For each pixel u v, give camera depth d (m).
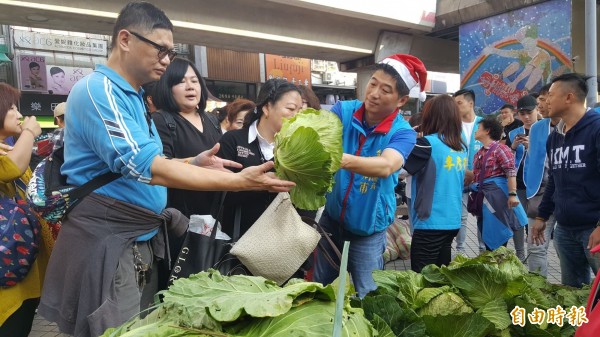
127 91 2.01
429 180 3.39
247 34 11.97
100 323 1.90
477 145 5.65
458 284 1.88
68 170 2.04
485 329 1.49
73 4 9.09
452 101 3.50
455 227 3.48
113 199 2.03
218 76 16.89
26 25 10.12
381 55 14.59
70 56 13.52
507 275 1.81
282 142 1.83
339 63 16.67
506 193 4.70
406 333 1.54
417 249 3.50
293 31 12.73
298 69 19.41
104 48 14.10
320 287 1.27
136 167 1.81
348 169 2.23
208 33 11.66
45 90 13.09
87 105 1.87
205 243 2.31
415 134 2.74
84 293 1.96
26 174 3.20
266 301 1.20
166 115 3.07
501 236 4.68
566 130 3.23
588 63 5.54
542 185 4.55
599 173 3.02
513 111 7.69
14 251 2.50
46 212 2.08
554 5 10.12
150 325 1.24
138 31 1.94
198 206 2.95
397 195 6.44
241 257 2.15
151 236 2.21
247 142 2.62
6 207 2.56
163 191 2.25
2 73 12.53
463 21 12.55
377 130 2.66
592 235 2.94
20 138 2.71
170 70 3.11
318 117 1.93
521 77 10.96
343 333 1.16
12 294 2.54
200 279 1.42
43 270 2.88
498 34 11.45
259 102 2.62
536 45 10.56
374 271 2.04
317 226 2.49
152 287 2.43
